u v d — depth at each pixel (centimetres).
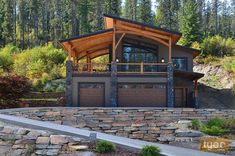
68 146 903
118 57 2542
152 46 2562
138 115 1766
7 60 3788
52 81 3133
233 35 6419
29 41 6356
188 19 5066
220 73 3912
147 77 2280
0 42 6091
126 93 2272
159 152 890
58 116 1714
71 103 2261
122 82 2277
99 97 2272
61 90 2967
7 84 1978
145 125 1569
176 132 1445
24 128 984
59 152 894
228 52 4666
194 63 4316
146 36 2347
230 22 7031
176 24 6462
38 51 4100
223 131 1502
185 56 2781
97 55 3188
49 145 914
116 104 2247
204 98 3127
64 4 6794
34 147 916
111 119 1748
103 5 6531
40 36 6531
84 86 2280
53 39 6341
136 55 2558
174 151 1075
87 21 6344
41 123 1068
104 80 2280
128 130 1591
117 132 1614
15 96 2019
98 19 6325
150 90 2272
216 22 6688
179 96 2698
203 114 1794
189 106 2673
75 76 2284
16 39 6375
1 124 1044
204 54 4588
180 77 2672
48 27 6756
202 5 7244
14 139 949
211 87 3456
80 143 912
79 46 2562
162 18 6500
